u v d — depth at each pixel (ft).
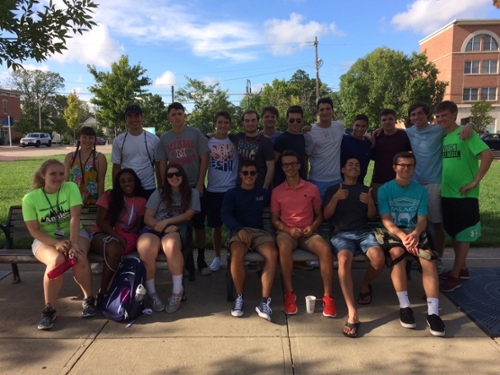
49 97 237.04
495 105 135.85
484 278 14.51
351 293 11.37
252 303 12.83
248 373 8.99
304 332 10.85
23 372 9.02
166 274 15.49
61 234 12.50
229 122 15.25
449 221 13.79
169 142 14.87
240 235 12.38
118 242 12.70
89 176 15.24
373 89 126.62
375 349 9.95
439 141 14.34
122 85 88.33
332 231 13.66
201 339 10.48
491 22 131.54
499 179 42.83
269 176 14.96
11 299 13.11
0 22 12.23
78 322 11.49
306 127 16.33
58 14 13.58
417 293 13.62
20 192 33.58
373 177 15.96
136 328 11.12
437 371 9.00
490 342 10.24
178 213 13.65
